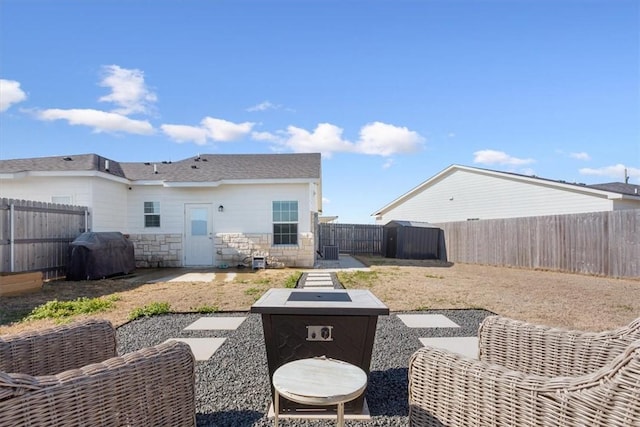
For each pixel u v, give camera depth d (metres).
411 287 7.89
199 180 11.66
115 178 11.25
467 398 1.67
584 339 2.21
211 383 3.06
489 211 17.94
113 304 6.12
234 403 2.72
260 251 11.91
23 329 4.70
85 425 1.47
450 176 20.17
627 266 9.54
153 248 12.11
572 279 9.51
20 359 2.16
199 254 12.16
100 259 9.27
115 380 1.59
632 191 16.52
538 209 15.87
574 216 10.94
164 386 1.81
